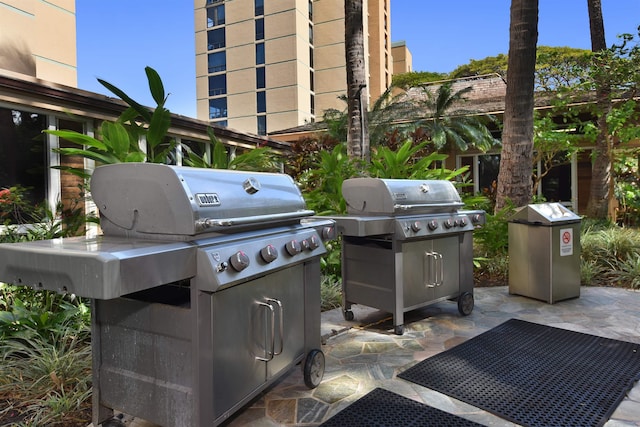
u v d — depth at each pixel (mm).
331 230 2576
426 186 3537
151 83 3121
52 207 4594
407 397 2328
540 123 8820
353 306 4168
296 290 2301
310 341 2416
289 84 33312
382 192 3244
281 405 2256
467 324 3574
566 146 9055
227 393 1833
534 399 2283
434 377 2559
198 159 3891
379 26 36656
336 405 2252
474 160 12094
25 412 2162
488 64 27094
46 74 8828
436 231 3400
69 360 2514
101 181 1848
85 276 1406
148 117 3369
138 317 1832
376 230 3062
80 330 2941
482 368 2680
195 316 1682
